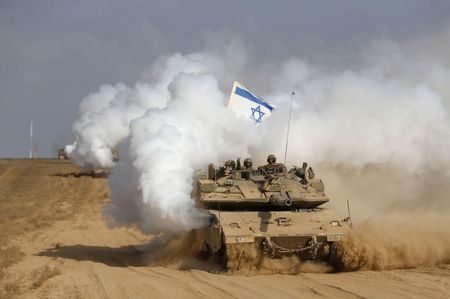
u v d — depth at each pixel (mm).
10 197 66312
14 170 100625
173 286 22547
